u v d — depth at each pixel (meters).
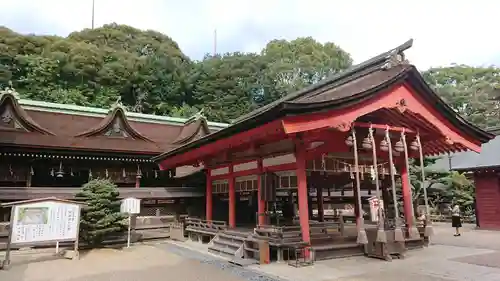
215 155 17.50
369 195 22.27
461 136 13.39
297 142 11.75
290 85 59.44
